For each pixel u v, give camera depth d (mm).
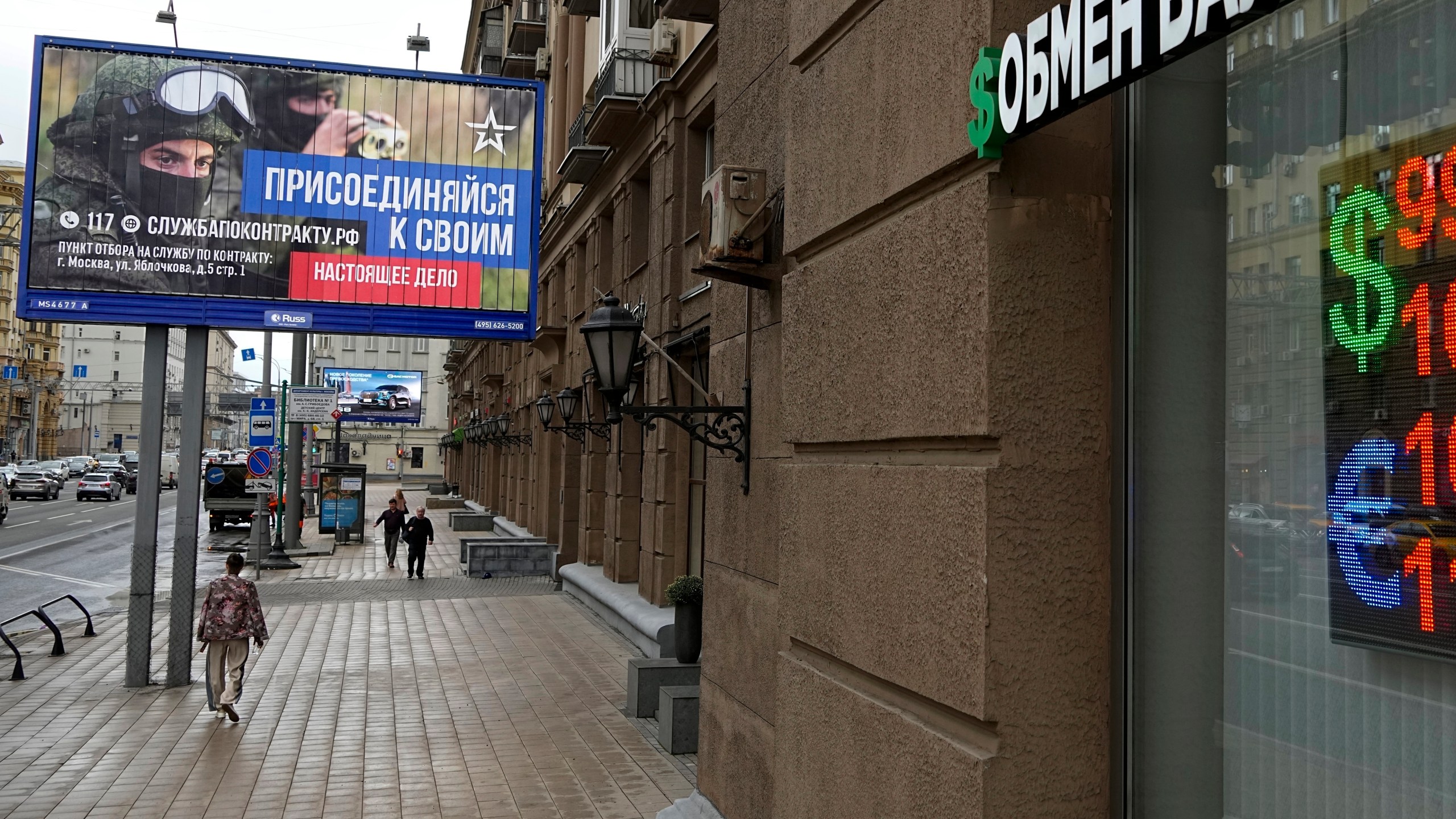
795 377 4605
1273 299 2633
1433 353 2207
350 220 11930
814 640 4258
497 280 12281
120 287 11352
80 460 76625
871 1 3979
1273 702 2596
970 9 3242
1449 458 2160
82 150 11352
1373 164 2373
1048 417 3094
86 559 28188
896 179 3705
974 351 3111
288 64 11852
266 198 11727
